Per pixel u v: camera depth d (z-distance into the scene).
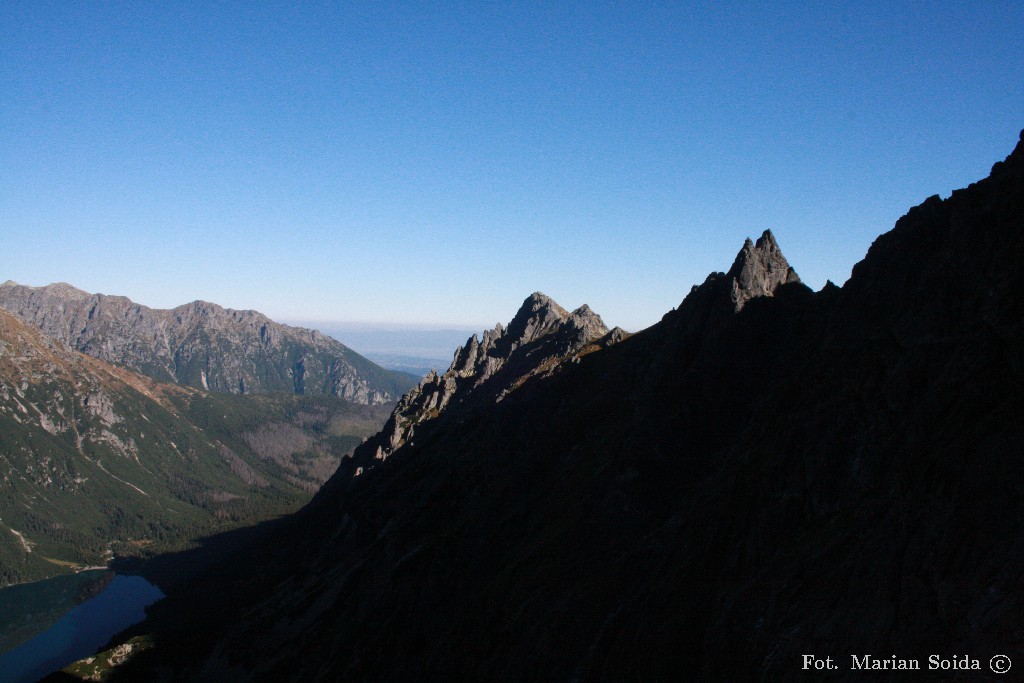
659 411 94.19
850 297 78.75
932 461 50.53
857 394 64.75
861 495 56.09
